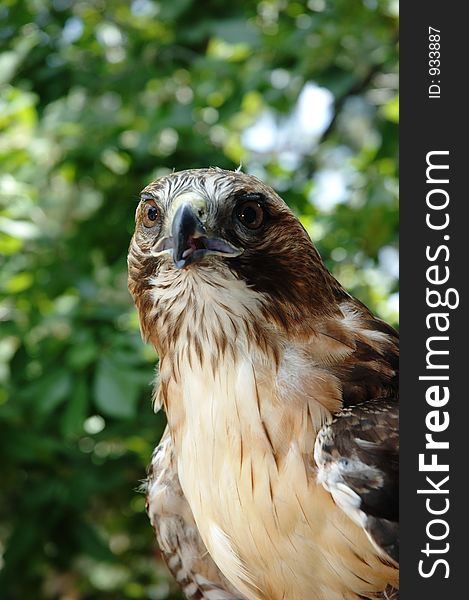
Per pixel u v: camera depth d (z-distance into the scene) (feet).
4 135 28.07
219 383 13.41
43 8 28.68
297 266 13.58
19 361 24.50
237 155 29.43
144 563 30.96
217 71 26.66
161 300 14.03
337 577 12.89
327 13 26.04
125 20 28.81
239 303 13.37
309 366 13.28
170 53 27.86
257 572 13.46
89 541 26.00
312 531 12.76
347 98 29.19
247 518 13.15
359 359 13.52
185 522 15.31
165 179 14.01
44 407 22.67
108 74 28.04
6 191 24.72
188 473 13.93
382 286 26.17
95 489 25.48
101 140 26.66
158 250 13.70
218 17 27.61
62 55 28.25
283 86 26.78
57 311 24.25
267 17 28.71
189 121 26.02
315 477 12.71
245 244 13.37
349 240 25.53
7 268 26.43
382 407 13.05
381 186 24.79
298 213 27.04
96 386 21.97
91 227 27.12
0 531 29.91
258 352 13.29
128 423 24.88
